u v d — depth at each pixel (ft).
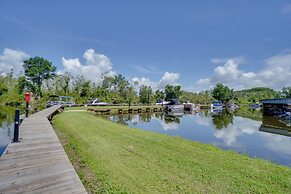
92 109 101.35
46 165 15.93
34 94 178.19
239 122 79.25
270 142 41.98
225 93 263.70
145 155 21.76
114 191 13.62
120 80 197.26
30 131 30.12
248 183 15.31
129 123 73.77
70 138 29.86
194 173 16.96
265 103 108.88
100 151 22.90
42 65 197.06
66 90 182.50
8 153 18.92
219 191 13.91
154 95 211.82
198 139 44.19
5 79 172.55
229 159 21.59
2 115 77.51
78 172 17.34
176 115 114.42
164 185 14.57
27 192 11.52
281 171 18.35
